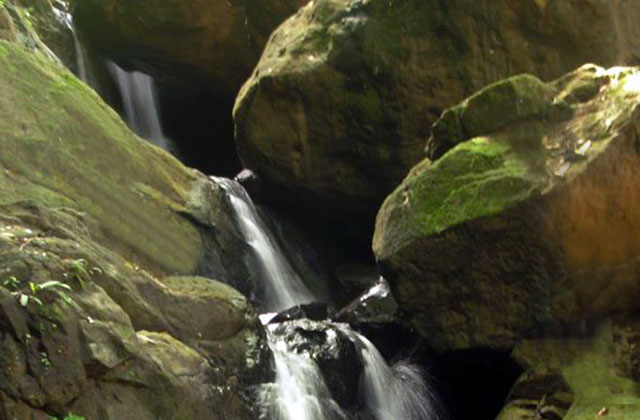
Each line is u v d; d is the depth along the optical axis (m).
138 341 5.63
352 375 7.39
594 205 6.64
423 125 9.32
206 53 12.95
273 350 7.13
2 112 6.88
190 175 8.84
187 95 13.85
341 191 9.74
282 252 9.88
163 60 13.05
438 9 9.16
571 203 6.63
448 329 7.18
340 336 7.54
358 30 9.26
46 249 5.58
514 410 6.67
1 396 4.84
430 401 7.84
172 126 13.95
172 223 8.09
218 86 13.38
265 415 6.48
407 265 7.14
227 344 6.63
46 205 6.64
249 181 10.48
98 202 7.30
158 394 5.61
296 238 10.32
